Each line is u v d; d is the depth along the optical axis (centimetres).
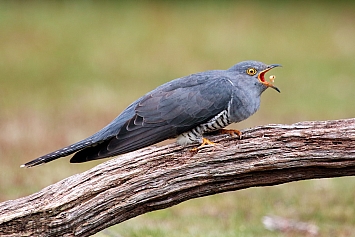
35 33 2841
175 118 784
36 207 696
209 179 751
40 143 1572
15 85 2197
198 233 1038
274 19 3306
